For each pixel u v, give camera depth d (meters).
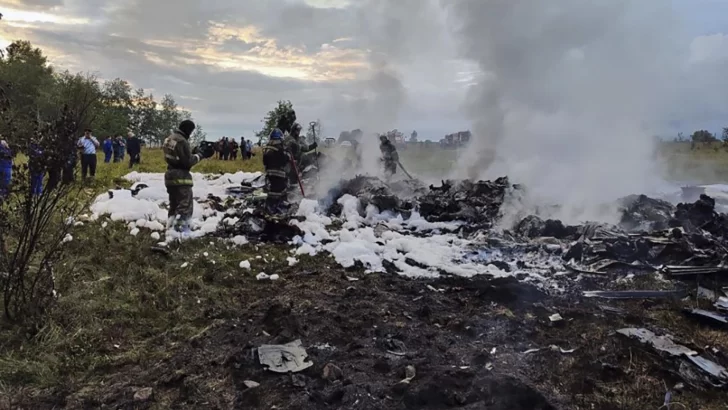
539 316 5.85
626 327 5.46
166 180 9.10
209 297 6.25
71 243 7.70
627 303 6.32
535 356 4.76
